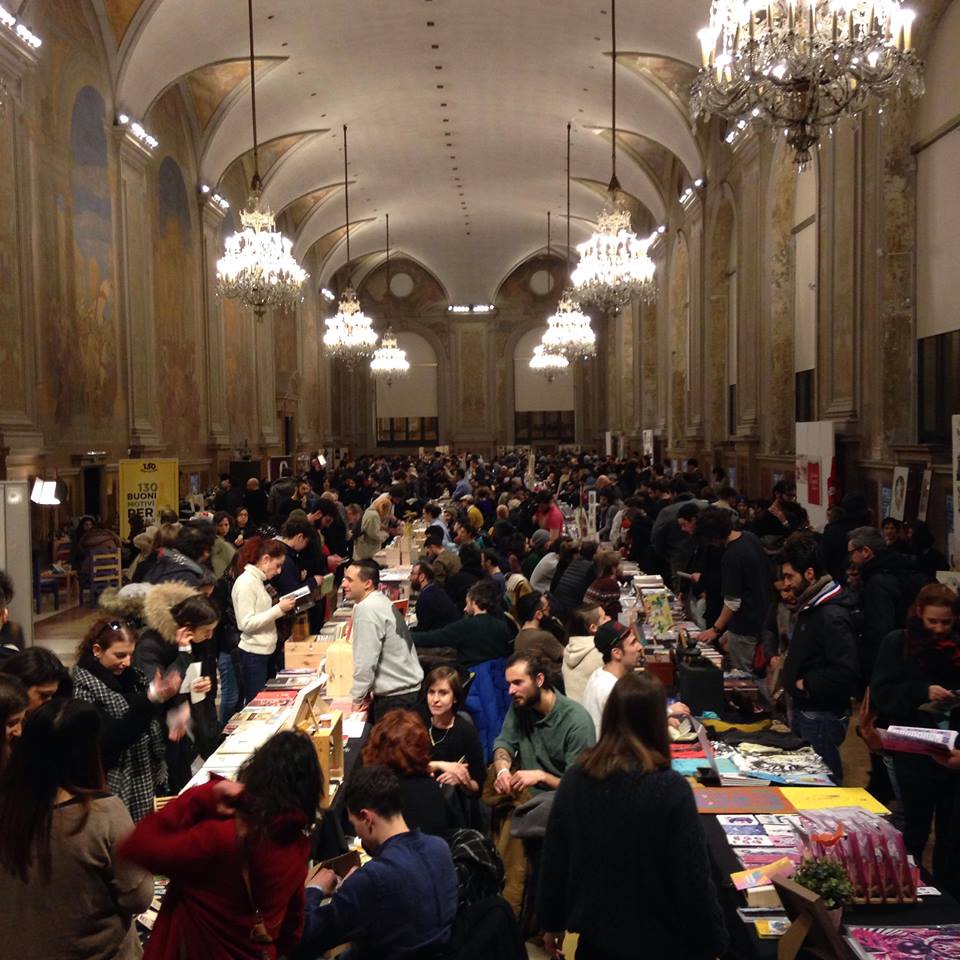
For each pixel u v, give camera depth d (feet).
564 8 58.75
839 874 10.36
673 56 59.88
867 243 39.81
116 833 8.71
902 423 38.24
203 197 69.87
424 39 63.93
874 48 21.01
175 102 65.10
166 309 63.16
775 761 14.96
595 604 18.39
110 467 52.13
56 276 45.96
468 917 9.89
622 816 8.86
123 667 13.73
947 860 13.44
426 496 76.54
